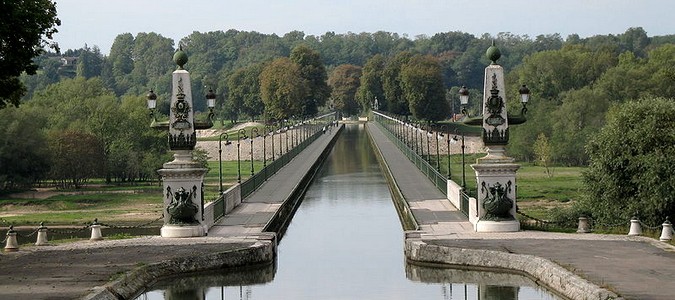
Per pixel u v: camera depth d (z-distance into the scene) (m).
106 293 38.66
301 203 95.38
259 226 61.41
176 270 47.28
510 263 46.72
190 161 56.22
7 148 135.88
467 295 43.56
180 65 55.72
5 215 109.81
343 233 71.62
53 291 38.44
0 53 55.25
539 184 124.31
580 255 45.94
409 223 69.69
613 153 65.56
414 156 127.19
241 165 180.00
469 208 61.53
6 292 38.31
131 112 164.12
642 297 35.12
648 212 63.50
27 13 55.25
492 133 55.16
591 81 195.12
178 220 56.16
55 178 145.12
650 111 66.00
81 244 53.62
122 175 157.12
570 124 160.88
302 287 47.53
